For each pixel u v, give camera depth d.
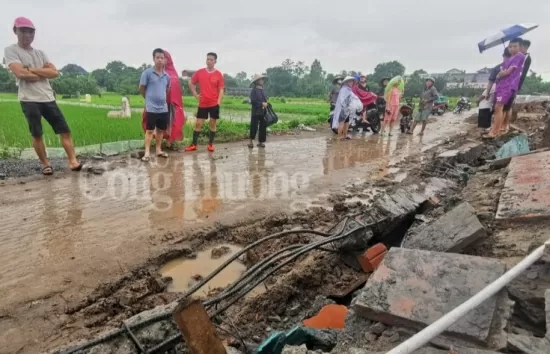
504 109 9.17
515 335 1.89
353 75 12.52
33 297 3.08
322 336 2.39
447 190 5.25
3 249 3.80
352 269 3.85
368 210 4.35
